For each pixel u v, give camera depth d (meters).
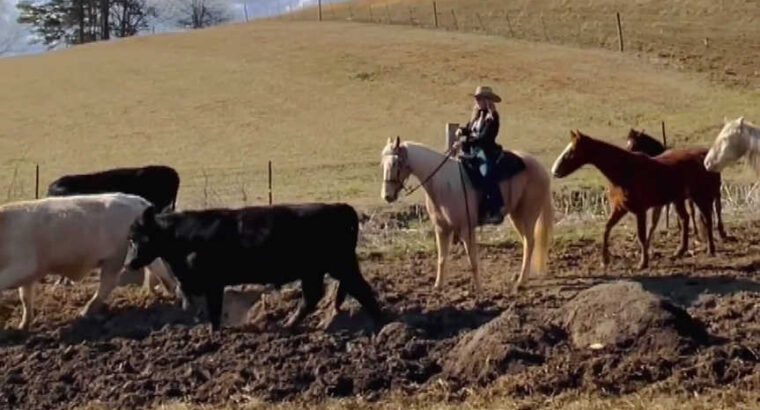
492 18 66.75
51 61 58.88
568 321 10.84
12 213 12.52
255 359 10.88
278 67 53.34
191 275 12.05
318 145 38.22
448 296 13.42
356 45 58.09
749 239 17.14
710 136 37.00
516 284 14.00
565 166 14.92
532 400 9.26
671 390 9.27
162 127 42.50
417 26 65.50
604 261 15.01
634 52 54.84
